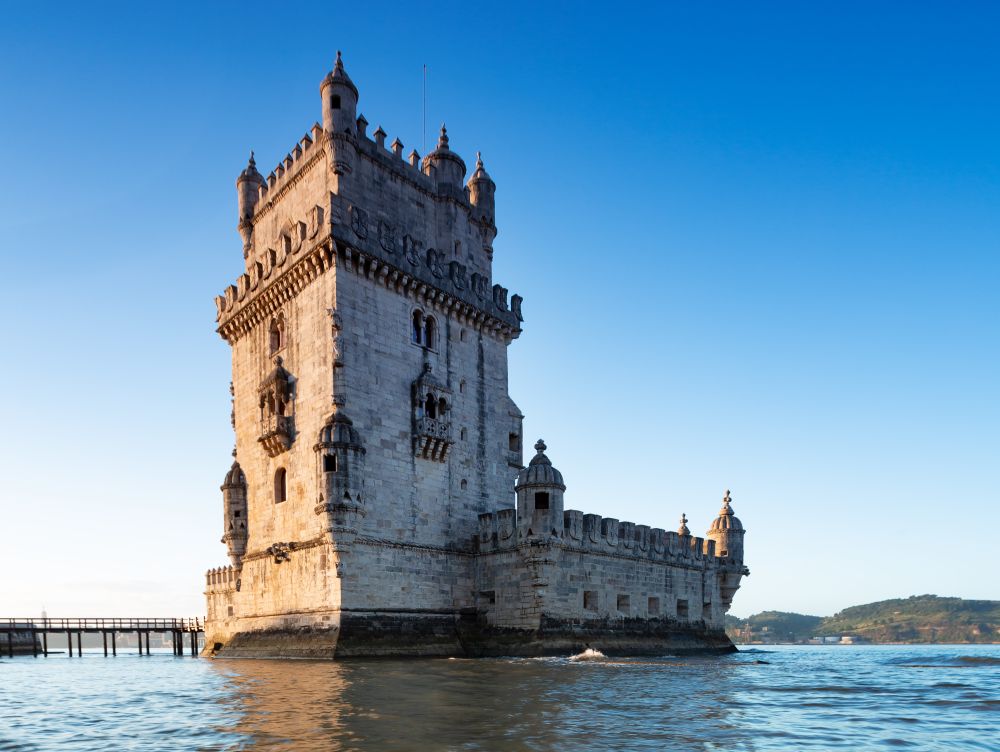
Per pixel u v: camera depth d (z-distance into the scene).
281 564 49.91
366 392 48.12
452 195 59.03
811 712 24.58
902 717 23.83
